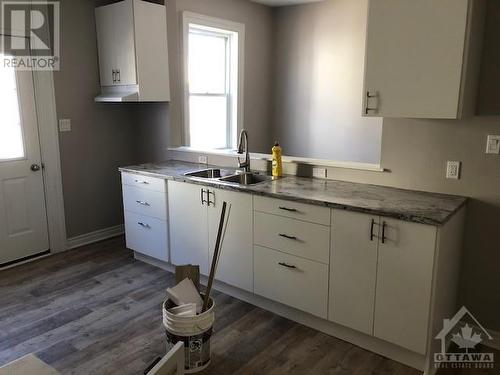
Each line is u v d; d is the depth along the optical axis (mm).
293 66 5133
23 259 3730
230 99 4848
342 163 2926
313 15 4848
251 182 3277
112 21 3678
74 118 3910
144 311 2863
